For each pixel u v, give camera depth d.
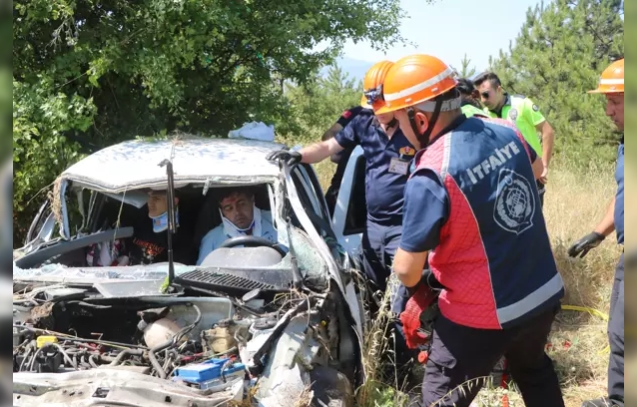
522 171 2.83
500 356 2.89
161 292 3.33
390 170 4.32
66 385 2.61
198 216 4.39
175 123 6.56
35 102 5.32
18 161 5.47
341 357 3.64
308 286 3.40
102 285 3.45
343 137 4.51
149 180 3.92
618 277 3.26
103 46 5.59
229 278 3.37
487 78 5.76
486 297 2.75
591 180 10.48
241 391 2.61
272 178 3.88
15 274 3.67
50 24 5.71
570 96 14.16
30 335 3.12
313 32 6.69
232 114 6.98
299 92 9.89
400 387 4.06
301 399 2.71
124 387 2.55
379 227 4.43
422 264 2.73
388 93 2.88
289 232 3.61
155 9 5.50
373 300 4.37
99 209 4.40
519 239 2.77
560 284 2.94
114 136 6.14
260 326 3.02
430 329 3.12
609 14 16.92
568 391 4.39
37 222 4.29
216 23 5.84
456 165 2.68
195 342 3.14
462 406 2.90
